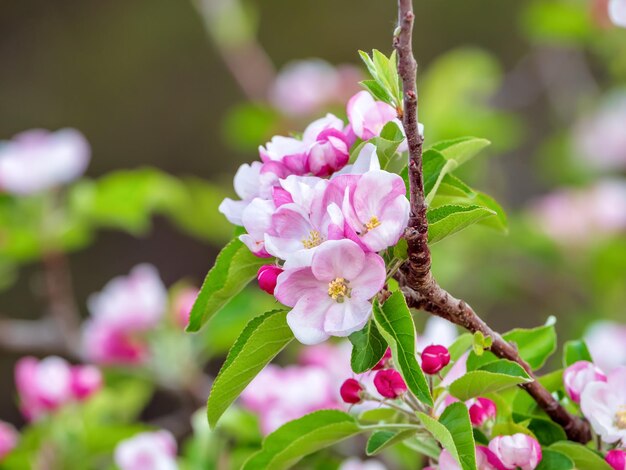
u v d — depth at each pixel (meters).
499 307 3.37
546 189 3.62
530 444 1.21
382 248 1.16
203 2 2.72
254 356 1.18
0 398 3.47
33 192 2.02
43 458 1.59
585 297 2.65
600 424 1.22
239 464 1.51
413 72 1.14
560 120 3.21
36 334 2.02
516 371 1.20
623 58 2.56
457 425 1.19
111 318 1.88
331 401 1.49
